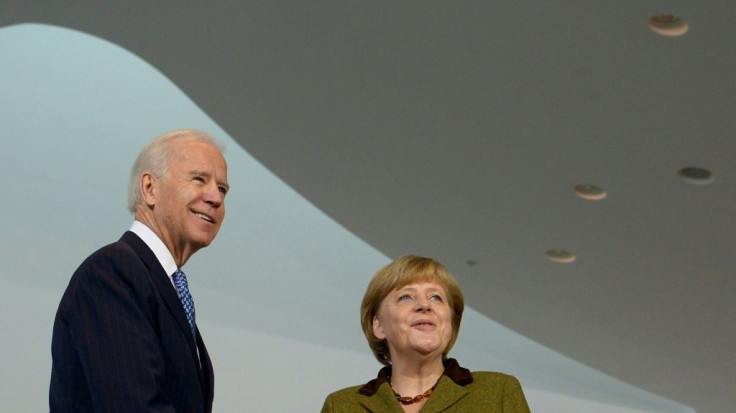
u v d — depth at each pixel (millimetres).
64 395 2543
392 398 2828
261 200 10195
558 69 5613
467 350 10477
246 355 9609
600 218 7398
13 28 9977
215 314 9672
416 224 8312
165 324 2572
